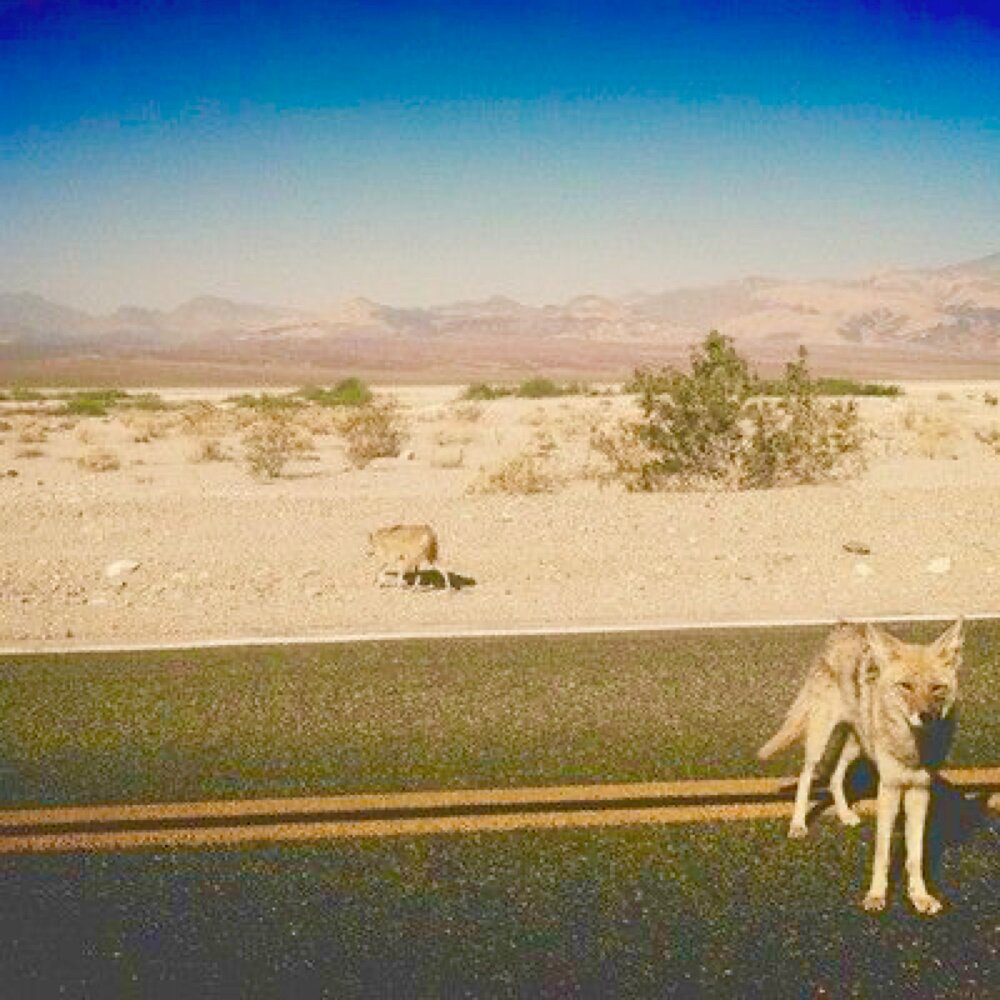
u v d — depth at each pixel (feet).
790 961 12.54
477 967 12.44
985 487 50.57
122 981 12.21
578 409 144.25
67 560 37.55
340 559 37.68
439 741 19.36
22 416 159.53
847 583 32.14
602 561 36.45
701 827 16.03
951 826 16.08
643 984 12.10
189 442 99.09
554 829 15.93
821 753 16.11
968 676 22.80
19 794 17.31
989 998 11.82
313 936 13.11
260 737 19.66
